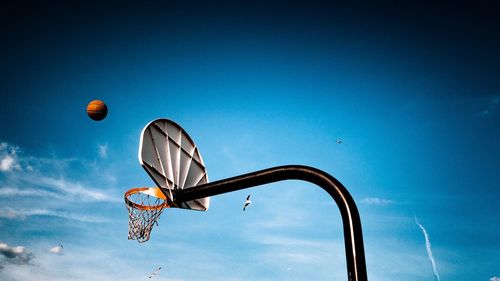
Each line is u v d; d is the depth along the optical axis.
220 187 5.26
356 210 4.36
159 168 5.89
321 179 4.57
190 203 6.16
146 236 6.07
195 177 6.53
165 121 6.43
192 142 6.86
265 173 4.89
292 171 4.74
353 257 4.17
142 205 6.23
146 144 5.86
